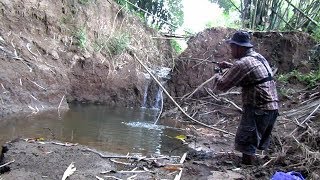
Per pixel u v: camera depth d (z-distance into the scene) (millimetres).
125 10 13641
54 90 8961
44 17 10070
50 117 7539
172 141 6539
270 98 5078
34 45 9430
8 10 9266
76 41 10508
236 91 9516
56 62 9664
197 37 10477
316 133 5941
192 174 4668
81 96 9906
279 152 5531
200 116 8711
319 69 9367
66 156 4820
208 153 5902
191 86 9930
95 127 7070
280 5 11641
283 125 7125
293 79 9320
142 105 10703
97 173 4375
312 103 7652
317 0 11070
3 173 4309
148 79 11008
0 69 7984
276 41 10164
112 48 11523
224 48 10211
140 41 13742
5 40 8766
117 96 10477
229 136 7164
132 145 6031
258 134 5145
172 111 9203
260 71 5047
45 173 4242
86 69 10188
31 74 8570
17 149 4914
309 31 11180
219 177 4609
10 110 7465
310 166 4879
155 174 4562
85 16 11406
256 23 11734
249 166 5172
